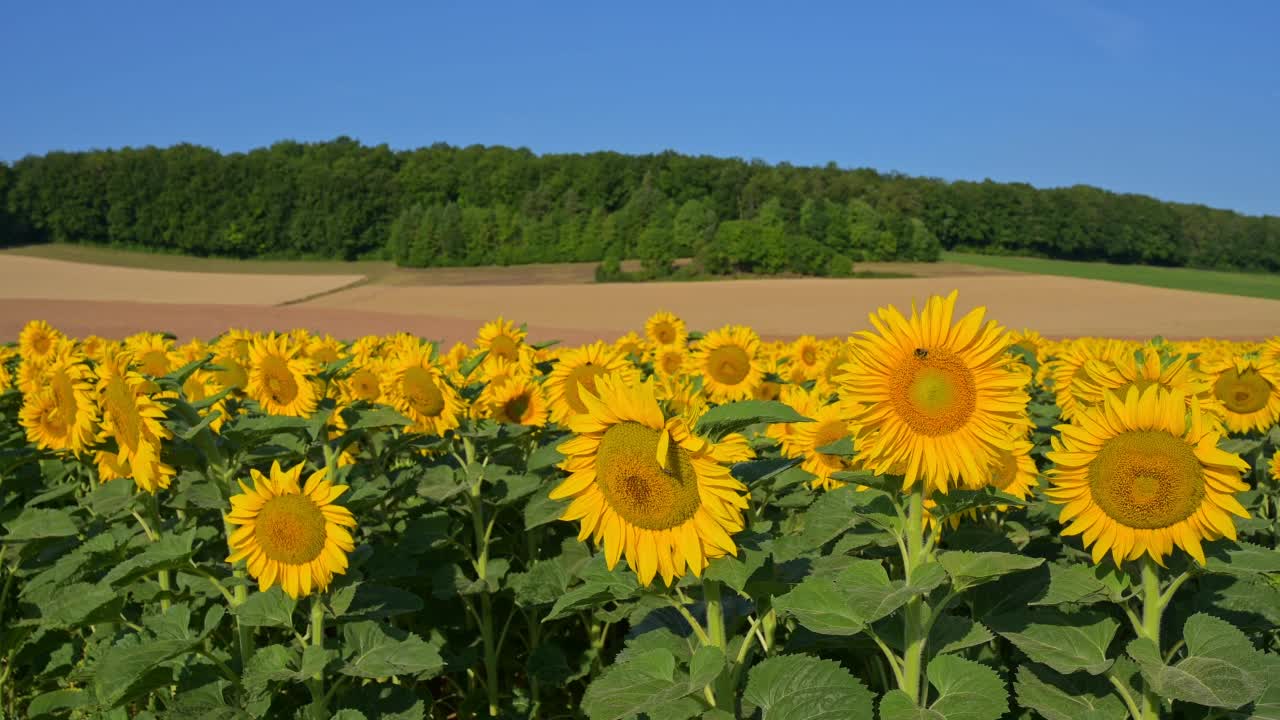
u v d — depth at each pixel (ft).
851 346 10.93
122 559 16.21
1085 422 11.18
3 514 21.72
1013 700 13.80
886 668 14.49
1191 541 10.80
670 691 9.53
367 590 13.98
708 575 9.80
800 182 440.04
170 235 413.59
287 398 20.53
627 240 414.62
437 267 404.77
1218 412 18.21
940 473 10.43
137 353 30.04
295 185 433.07
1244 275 363.97
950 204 431.84
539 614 19.61
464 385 21.01
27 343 37.58
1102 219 401.70
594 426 9.88
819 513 13.24
